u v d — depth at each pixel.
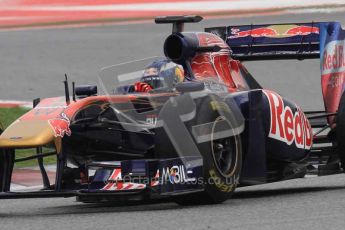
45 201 31.84
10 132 27.00
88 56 81.12
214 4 103.56
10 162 27.78
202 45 30.73
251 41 36.50
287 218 24.73
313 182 35.78
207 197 27.89
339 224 23.47
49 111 27.94
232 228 23.11
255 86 32.97
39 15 103.50
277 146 30.95
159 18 31.16
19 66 77.38
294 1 99.75
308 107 59.94
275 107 31.00
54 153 27.75
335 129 33.44
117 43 87.31
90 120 28.58
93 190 27.22
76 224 24.73
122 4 104.50
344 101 32.53
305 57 35.66
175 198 28.34
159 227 23.59
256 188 34.75
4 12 103.50
